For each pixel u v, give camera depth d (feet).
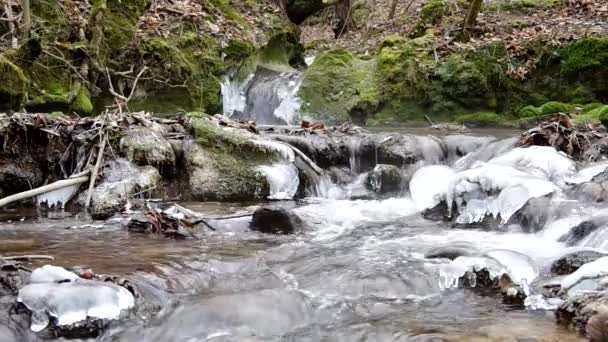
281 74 41.47
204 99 36.88
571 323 10.87
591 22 40.98
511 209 17.71
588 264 12.28
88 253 14.43
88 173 20.04
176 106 36.01
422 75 37.14
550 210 17.02
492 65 36.35
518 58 36.99
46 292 10.87
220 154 21.53
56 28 33.24
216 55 38.75
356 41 55.26
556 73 35.60
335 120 37.35
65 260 13.74
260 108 39.75
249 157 21.50
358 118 37.35
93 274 12.12
